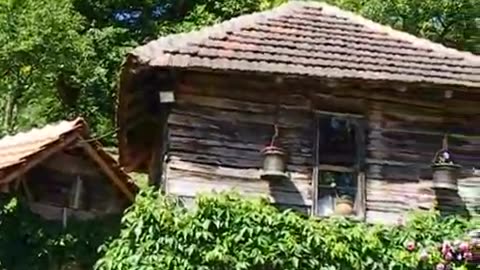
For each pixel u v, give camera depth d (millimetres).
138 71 11875
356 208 12188
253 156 12062
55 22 24797
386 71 12508
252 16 13703
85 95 28000
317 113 12430
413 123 12711
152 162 15773
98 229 12758
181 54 11883
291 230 11086
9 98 26516
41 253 12219
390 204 12297
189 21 29266
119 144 15539
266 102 12312
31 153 11727
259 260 10805
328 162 12391
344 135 12562
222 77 12180
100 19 29516
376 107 12664
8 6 24531
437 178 12328
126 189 12977
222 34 12758
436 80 12391
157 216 10875
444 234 11664
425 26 25969
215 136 12031
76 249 12508
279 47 12719
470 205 12492
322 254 11078
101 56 28016
